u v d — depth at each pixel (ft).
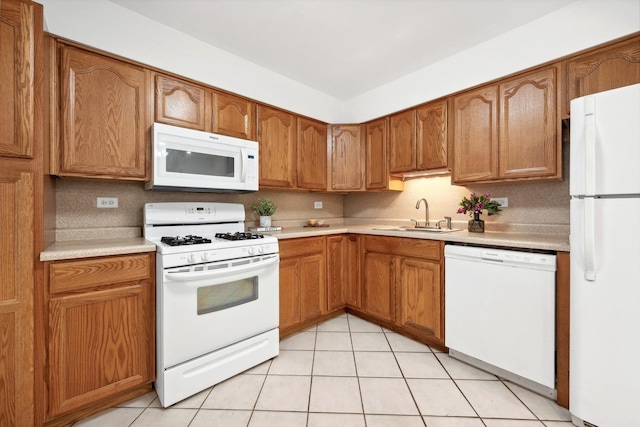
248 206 9.13
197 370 5.57
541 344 5.33
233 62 7.69
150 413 5.03
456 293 6.62
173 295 5.30
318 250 8.55
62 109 5.28
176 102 6.68
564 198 6.79
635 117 4.12
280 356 6.95
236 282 6.25
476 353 6.28
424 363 6.61
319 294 8.60
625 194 4.22
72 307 4.67
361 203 11.58
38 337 4.43
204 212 7.51
